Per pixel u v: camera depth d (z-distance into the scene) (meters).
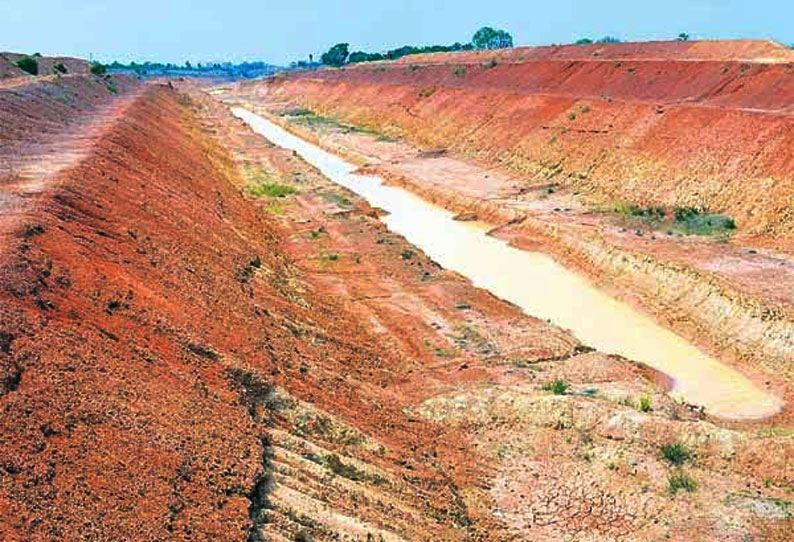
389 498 19.64
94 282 22.33
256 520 16.25
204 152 63.78
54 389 16.38
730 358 31.20
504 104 76.88
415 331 32.69
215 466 16.97
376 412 24.44
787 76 57.47
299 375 24.30
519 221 49.91
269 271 34.88
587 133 61.41
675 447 22.73
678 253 39.53
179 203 36.84
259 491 17.16
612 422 24.06
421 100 94.06
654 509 20.50
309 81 147.00
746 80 61.28
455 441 24.25
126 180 35.66
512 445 23.97
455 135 79.12
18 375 16.25
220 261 31.55
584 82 79.62
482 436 24.55
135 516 14.24
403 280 39.28
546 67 87.81
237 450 17.97
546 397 25.45
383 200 59.41
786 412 26.97
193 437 17.52
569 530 20.11
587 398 25.77
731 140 48.72
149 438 16.58
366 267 40.97
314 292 35.50
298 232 46.91
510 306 36.41
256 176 62.16
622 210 48.91
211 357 22.09
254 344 24.45
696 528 19.67
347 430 22.05
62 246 23.62
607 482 21.75
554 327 33.53
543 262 43.88
